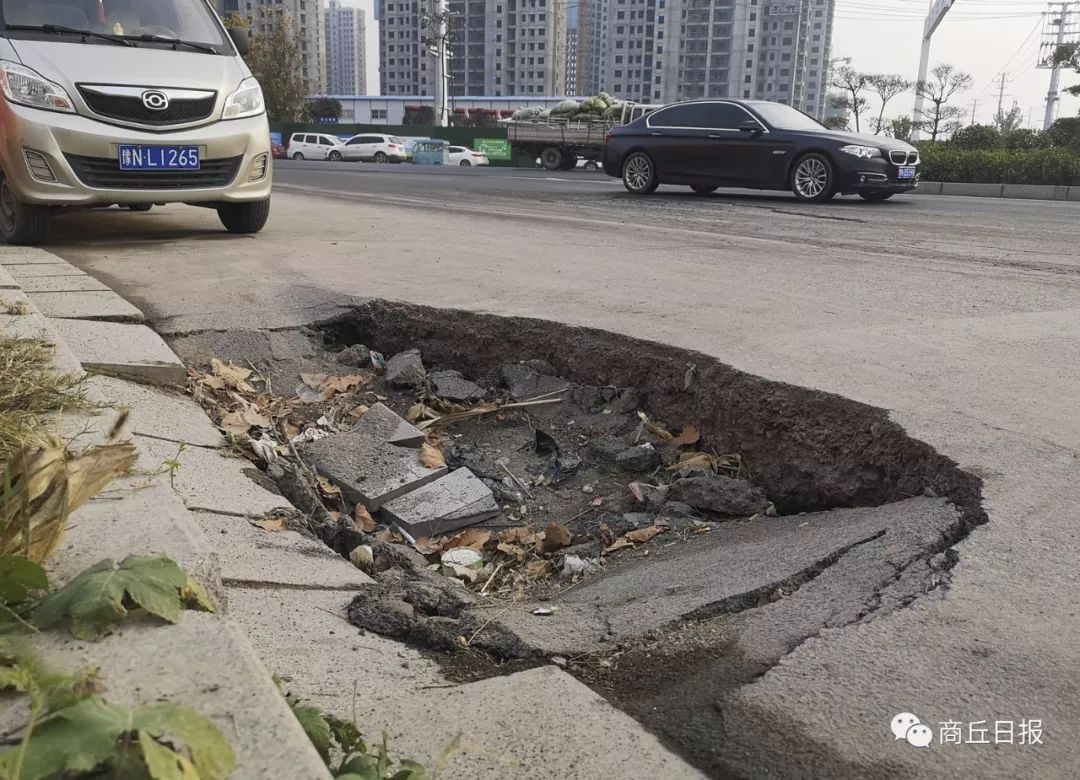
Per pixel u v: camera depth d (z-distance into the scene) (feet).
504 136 148.05
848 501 10.08
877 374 11.47
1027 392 10.80
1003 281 18.44
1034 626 6.07
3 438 6.90
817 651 5.90
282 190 44.83
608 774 4.77
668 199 40.60
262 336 14.70
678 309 15.37
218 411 12.18
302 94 181.06
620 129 44.45
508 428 13.01
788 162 39.60
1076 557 6.97
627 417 12.70
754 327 14.01
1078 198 53.11
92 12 21.98
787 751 4.97
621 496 11.10
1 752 3.16
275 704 3.74
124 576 4.35
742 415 11.44
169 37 22.62
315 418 13.00
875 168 38.14
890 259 21.61
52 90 20.04
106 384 11.17
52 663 3.90
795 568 7.27
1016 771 4.79
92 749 3.02
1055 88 168.66
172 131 21.15
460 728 5.16
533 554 10.02
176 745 3.24
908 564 7.05
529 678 5.71
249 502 8.87
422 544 10.47
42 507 4.68
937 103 117.80
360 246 22.93
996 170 60.44
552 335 14.19
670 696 5.59
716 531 9.87
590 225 29.19
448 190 45.98
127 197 20.89
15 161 20.04
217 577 5.03
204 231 25.59
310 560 7.76
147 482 6.15
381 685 5.74
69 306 14.24
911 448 9.41
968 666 5.66
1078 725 5.14
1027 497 8.03
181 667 3.95
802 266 20.43
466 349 14.88
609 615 6.88
